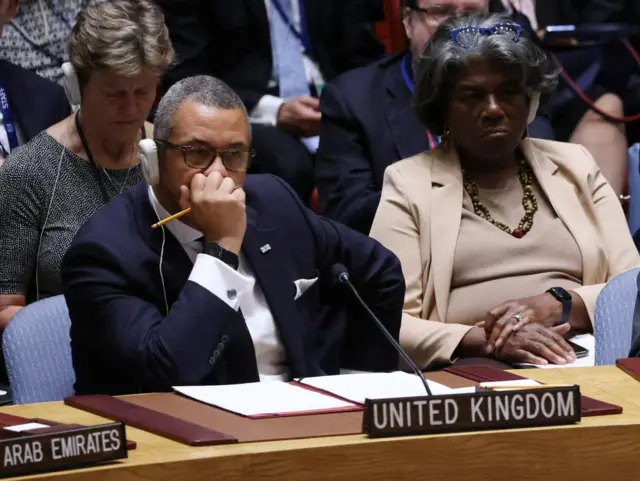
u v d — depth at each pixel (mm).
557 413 7523
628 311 11945
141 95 13516
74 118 13992
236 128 10117
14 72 16047
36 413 8500
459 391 8656
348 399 8492
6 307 13688
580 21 19516
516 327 12531
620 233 13617
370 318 11242
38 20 17172
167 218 9961
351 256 11141
